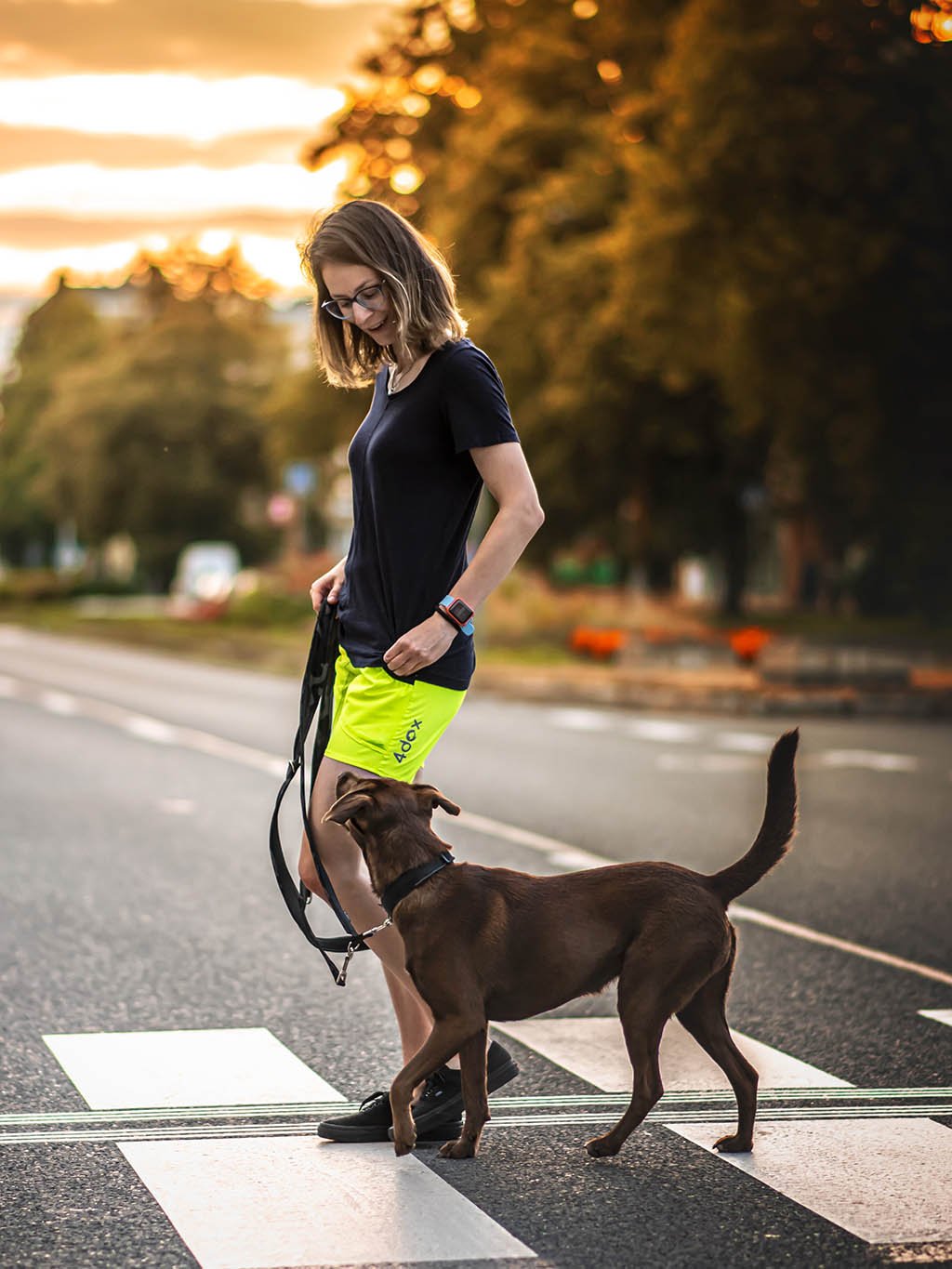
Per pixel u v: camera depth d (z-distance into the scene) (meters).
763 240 26.41
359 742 4.89
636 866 4.83
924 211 25.86
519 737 18.83
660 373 35.75
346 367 5.06
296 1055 6.12
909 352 27.44
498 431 4.83
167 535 73.44
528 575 38.53
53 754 16.91
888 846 11.05
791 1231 4.31
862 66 26.16
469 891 4.66
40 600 75.75
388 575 4.93
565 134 39.47
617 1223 4.36
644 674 27.11
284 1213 4.43
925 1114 5.37
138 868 10.18
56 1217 4.41
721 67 26.44
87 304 101.31
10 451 99.38
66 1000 6.95
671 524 48.66
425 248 4.89
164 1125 5.25
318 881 5.02
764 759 16.61
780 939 8.17
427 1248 4.19
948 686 24.05
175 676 31.47
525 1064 6.05
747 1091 4.92
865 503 33.19
